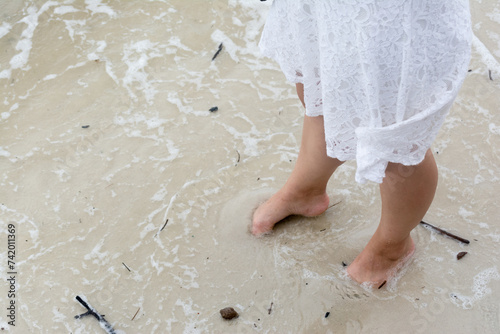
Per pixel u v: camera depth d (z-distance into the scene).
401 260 1.81
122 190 2.17
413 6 1.09
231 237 1.99
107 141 2.36
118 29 2.89
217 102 2.52
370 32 1.12
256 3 3.00
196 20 2.93
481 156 2.19
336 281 1.82
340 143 1.41
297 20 1.31
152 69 2.68
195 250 1.96
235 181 2.19
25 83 2.64
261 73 2.66
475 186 2.09
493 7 2.87
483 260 1.85
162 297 1.84
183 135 2.38
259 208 2.00
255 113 2.46
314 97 1.47
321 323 1.72
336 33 1.18
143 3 3.04
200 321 1.76
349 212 2.05
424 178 1.43
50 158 2.30
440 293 1.76
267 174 2.21
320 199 1.96
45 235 2.03
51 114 2.49
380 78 1.18
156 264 1.93
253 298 1.81
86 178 2.22
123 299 1.84
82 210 2.11
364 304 1.75
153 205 2.11
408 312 1.72
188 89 2.58
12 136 2.39
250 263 1.91
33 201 2.14
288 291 1.81
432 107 1.22
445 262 1.85
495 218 1.97
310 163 1.75
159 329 1.75
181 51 2.77
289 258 1.91
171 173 2.22
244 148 2.32
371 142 1.28
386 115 1.25
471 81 2.49
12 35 2.87
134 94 2.56
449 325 1.67
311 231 1.99
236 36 2.85
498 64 2.57
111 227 2.05
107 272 1.91
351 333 1.69
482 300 1.73
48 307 1.82
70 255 1.97
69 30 2.89
